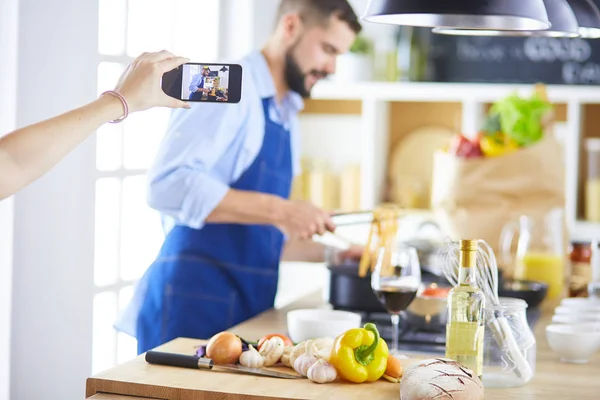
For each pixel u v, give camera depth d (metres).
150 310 2.95
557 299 2.98
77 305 2.95
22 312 2.98
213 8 3.87
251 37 4.09
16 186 1.63
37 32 2.86
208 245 2.92
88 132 1.71
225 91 1.84
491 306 1.83
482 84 4.59
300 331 2.02
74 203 2.94
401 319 2.47
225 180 2.93
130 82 1.77
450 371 1.63
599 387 1.83
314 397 1.64
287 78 3.03
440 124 4.75
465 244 1.80
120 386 1.70
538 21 1.78
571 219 4.36
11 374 2.99
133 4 3.12
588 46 4.55
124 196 3.08
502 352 1.82
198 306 2.91
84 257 2.94
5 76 2.58
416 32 4.57
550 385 1.84
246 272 2.94
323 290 3.14
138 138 3.13
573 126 4.35
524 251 3.02
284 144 3.06
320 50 3.01
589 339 2.05
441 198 3.56
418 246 2.97
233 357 1.84
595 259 2.66
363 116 4.62
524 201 3.45
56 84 2.88
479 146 3.52
